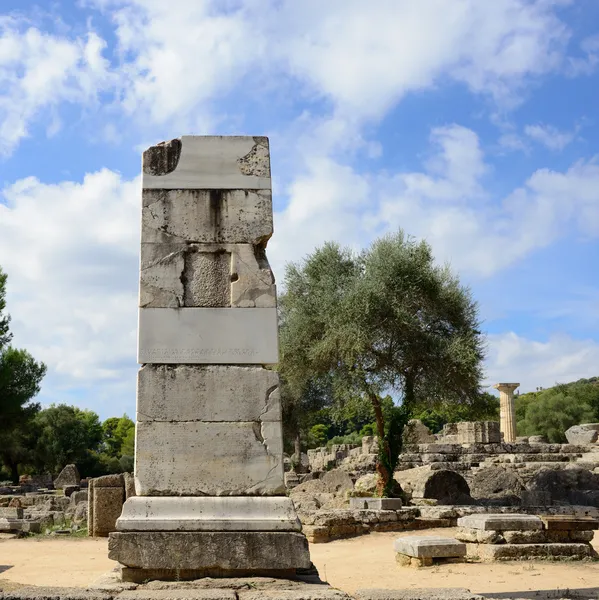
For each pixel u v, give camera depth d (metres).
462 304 27.89
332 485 28.16
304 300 28.53
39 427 61.19
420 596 6.87
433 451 37.94
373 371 26.42
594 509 21.80
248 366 8.67
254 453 8.42
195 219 8.98
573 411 62.62
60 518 24.72
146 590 7.13
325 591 7.07
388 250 27.23
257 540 8.01
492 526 14.31
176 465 8.35
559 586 11.07
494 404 28.27
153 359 8.58
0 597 6.59
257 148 9.23
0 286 40.59
